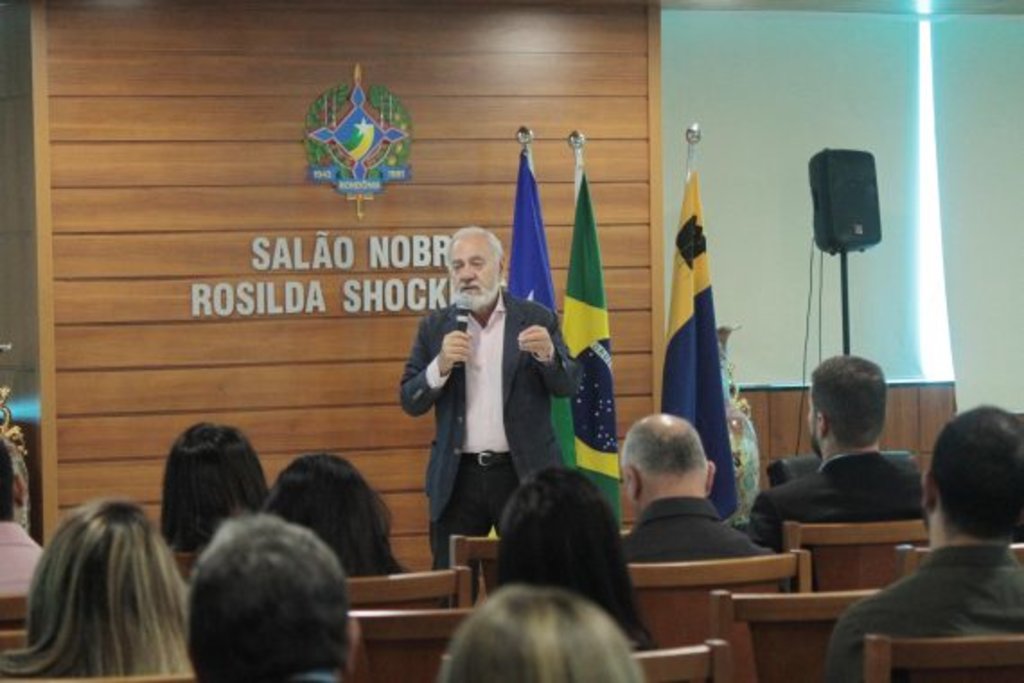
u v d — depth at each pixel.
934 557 3.33
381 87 8.50
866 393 5.19
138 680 2.86
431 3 8.54
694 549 4.37
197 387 8.34
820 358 10.52
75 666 3.16
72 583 3.15
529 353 7.00
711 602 3.66
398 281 8.52
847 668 3.30
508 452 6.97
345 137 8.46
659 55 8.76
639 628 3.29
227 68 8.35
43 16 8.16
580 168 8.05
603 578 3.26
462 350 6.73
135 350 8.28
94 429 8.24
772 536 5.21
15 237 8.51
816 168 9.55
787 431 10.30
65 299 8.21
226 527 2.20
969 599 3.26
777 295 10.47
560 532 3.25
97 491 8.23
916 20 10.52
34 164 8.19
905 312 10.64
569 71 8.66
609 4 8.69
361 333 8.50
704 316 8.05
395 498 8.53
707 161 10.38
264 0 8.38
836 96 10.52
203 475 4.76
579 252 7.96
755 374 10.43
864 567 4.89
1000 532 3.31
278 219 8.41
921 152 10.66
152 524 3.24
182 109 8.32
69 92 8.22
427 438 8.56
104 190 8.25
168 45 8.30
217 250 8.35
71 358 8.22
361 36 8.48
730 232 10.40
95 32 8.23
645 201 8.73
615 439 7.88
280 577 2.08
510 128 8.62
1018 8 9.84
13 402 8.57
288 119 8.42
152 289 8.30
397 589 4.16
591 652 1.68
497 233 8.62
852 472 5.21
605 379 7.88
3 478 4.53
